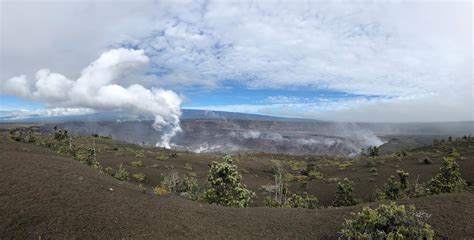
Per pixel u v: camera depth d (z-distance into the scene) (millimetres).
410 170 55844
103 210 14547
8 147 24438
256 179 60031
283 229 16016
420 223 12844
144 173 48281
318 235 15195
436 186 28594
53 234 11844
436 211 16094
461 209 16219
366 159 78500
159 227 14188
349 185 36656
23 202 13734
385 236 12398
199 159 74000
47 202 14102
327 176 62562
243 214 18438
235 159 80250
